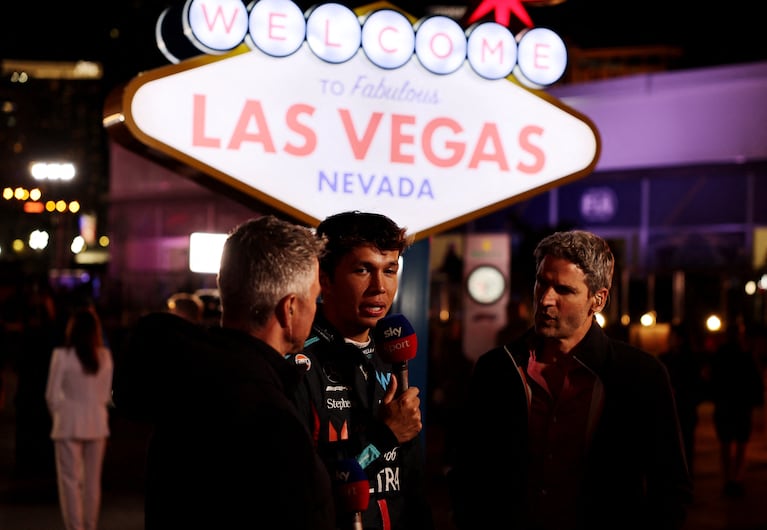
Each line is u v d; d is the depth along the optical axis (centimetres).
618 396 323
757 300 1767
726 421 954
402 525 289
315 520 218
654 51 2509
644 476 326
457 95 596
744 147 1766
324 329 296
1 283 2259
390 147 581
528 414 329
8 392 1695
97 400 747
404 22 575
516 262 1230
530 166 608
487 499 332
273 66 554
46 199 2741
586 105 1958
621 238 1938
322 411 283
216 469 218
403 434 282
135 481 992
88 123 4231
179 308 795
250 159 549
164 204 2336
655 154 1873
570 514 322
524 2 634
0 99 4203
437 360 1359
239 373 223
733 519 845
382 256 296
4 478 979
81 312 750
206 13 527
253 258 235
